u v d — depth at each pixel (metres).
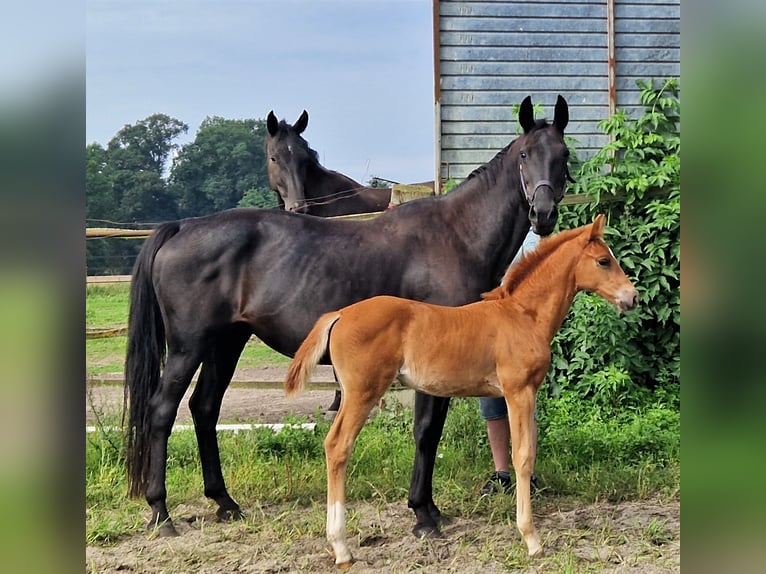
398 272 4.61
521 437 4.03
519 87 8.05
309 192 8.06
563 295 4.20
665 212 6.71
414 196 7.27
